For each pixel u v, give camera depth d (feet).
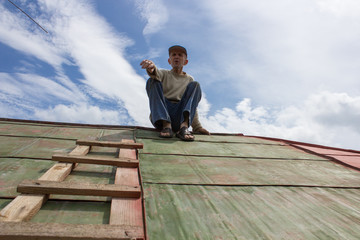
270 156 8.70
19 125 10.04
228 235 3.68
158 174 5.82
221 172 6.45
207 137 11.13
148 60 9.92
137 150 7.48
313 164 8.21
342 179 6.89
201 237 3.56
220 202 4.73
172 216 4.03
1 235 2.58
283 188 5.78
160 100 10.27
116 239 2.79
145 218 3.73
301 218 4.42
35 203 3.57
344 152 10.80
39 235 2.64
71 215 3.66
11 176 4.91
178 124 10.76
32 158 6.10
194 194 4.96
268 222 4.17
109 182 5.00
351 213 4.79
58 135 8.91
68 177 5.03
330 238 3.86
